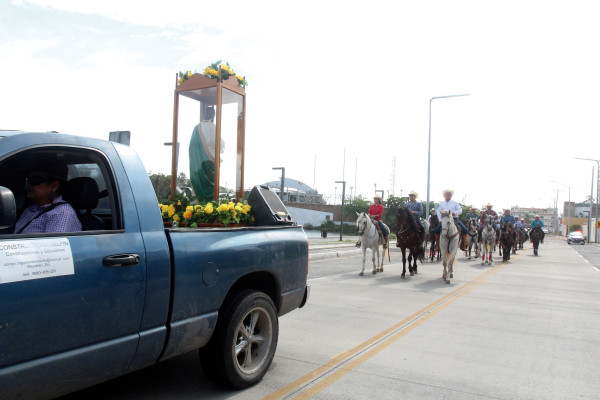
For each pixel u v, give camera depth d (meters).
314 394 4.11
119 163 3.29
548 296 10.27
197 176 6.09
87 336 2.77
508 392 4.34
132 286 3.03
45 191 3.26
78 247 2.77
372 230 13.23
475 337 6.38
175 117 6.21
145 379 4.28
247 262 4.06
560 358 5.49
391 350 5.60
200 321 3.57
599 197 58.53
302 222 65.12
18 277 2.42
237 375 3.97
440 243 12.13
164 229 3.43
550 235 115.75
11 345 2.38
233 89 6.04
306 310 7.89
